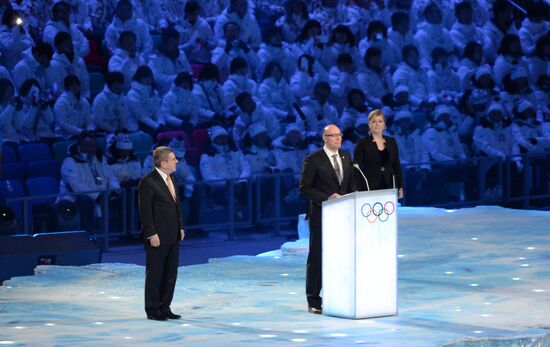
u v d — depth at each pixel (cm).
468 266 3544
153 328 2556
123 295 3250
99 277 3638
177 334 2453
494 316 2695
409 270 3478
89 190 4803
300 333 2456
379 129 3250
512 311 2766
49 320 2720
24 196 4656
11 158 4850
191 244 4978
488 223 4538
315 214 2788
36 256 4056
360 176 3241
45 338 2394
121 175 4981
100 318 2762
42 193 4772
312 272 2811
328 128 2773
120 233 4822
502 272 3422
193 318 2744
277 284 3369
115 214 4809
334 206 2692
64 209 4591
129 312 2897
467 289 3122
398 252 3838
